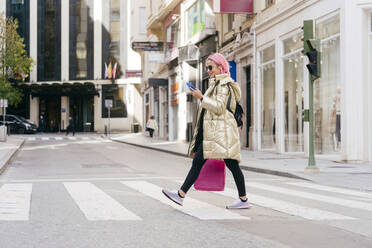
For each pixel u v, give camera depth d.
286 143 16.69
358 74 12.32
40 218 5.07
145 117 42.28
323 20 13.77
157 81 32.75
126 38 51.34
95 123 51.53
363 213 5.45
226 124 5.30
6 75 41.69
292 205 5.97
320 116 14.00
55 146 25.27
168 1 29.31
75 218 5.06
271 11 17.56
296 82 15.73
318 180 8.95
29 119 51.81
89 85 49.78
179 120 29.03
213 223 4.78
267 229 4.50
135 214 5.30
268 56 18.16
